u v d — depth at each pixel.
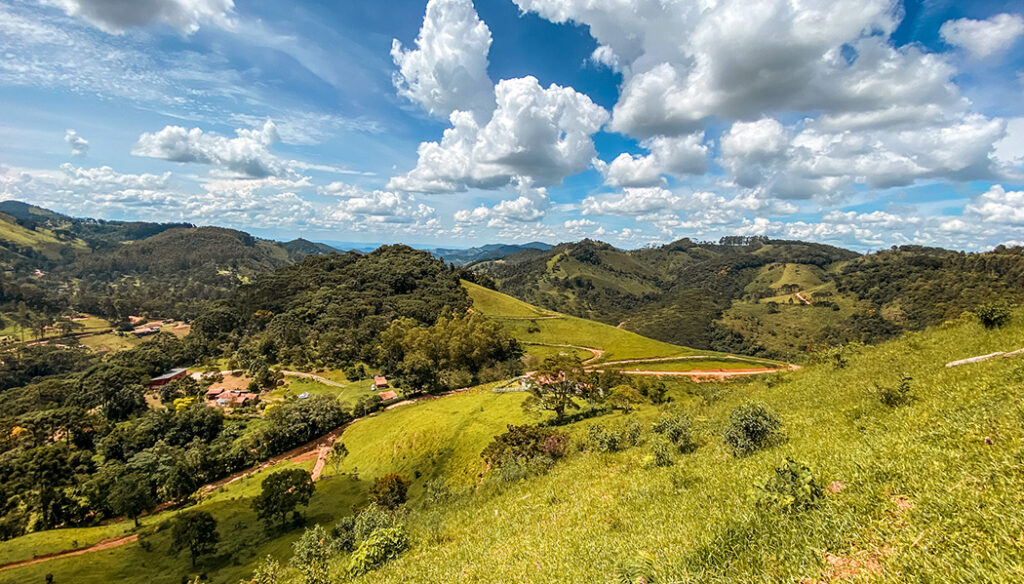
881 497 7.66
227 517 65.44
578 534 12.47
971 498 6.56
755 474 11.61
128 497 71.44
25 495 75.06
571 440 38.09
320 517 60.81
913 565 5.57
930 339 27.53
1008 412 9.36
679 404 42.94
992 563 5.13
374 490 56.47
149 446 100.38
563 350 163.50
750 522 8.10
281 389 131.62
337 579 17.08
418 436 76.00
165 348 168.75
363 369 145.50
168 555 55.66
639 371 136.50
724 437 16.58
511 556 12.35
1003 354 16.88
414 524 23.52
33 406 129.62
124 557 56.50
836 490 8.62
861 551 6.36
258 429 103.38
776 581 6.25
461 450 65.56
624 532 11.25
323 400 112.06
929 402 13.70
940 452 8.70
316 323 178.25
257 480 84.00
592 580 8.68
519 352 156.88
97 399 126.25
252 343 168.25
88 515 76.25
